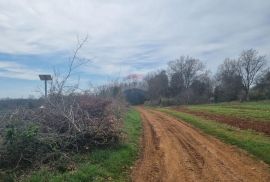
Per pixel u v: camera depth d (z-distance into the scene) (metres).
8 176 10.32
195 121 30.59
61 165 11.36
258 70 100.19
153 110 58.88
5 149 11.51
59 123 14.04
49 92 15.48
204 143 18.28
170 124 29.78
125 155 13.87
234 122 27.86
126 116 34.94
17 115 13.53
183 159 14.04
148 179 10.96
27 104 15.52
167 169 12.27
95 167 11.33
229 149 16.25
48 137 12.42
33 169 11.16
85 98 17.41
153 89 116.00
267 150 14.90
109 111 17.84
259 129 22.44
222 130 22.91
